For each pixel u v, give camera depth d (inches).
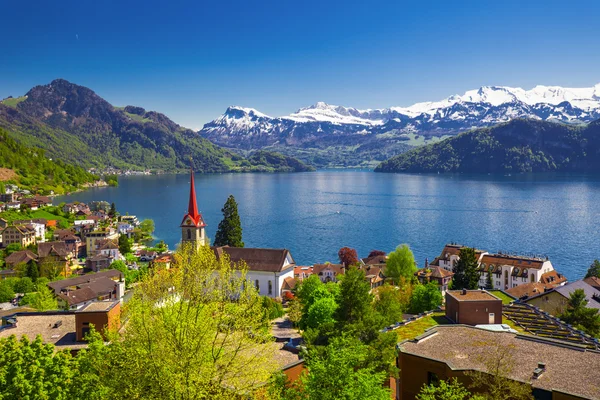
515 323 2770.7
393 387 2278.5
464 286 4913.9
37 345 1673.2
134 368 1419.8
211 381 1443.2
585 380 1572.3
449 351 1870.1
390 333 2144.4
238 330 1593.3
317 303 3378.4
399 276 5989.2
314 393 1414.9
